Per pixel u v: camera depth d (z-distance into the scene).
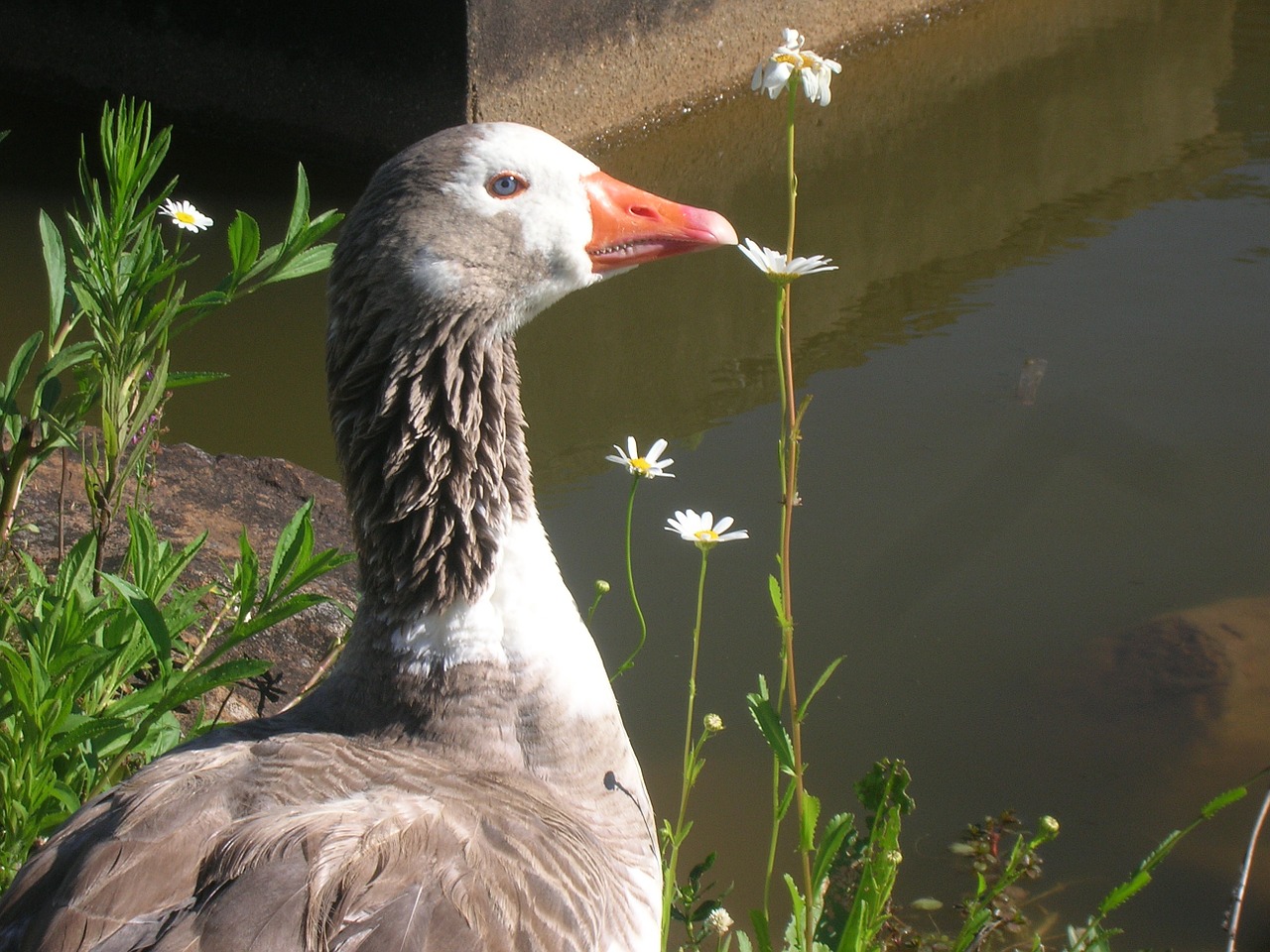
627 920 1.04
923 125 2.93
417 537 1.06
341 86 2.66
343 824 0.98
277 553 1.12
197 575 1.46
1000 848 1.38
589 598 1.59
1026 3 3.66
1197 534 1.64
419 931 0.96
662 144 2.89
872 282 2.26
